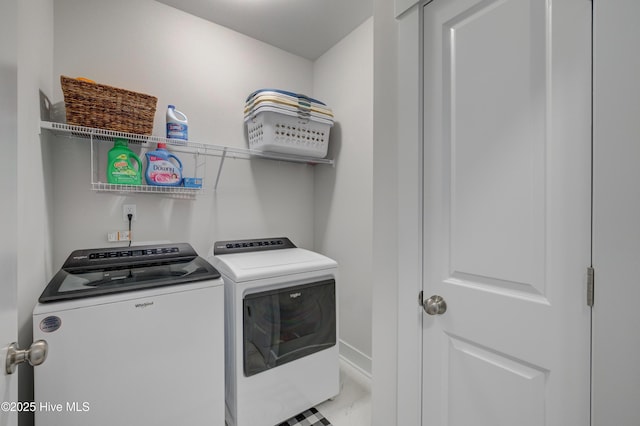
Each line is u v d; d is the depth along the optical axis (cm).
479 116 87
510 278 81
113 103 150
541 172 75
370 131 205
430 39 99
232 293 148
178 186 181
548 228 74
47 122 131
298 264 169
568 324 71
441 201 96
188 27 198
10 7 62
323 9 194
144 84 182
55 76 156
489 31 85
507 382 82
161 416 122
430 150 99
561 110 72
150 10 185
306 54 249
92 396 108
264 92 192
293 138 203
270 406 154
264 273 153
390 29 112
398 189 107
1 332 58
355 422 162
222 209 214
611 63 63
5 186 60
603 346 65
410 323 104
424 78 100
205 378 133
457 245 93
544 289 75
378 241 117
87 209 168
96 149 170
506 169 82
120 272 140
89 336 108
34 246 118
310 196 259
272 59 236
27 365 108
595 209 66
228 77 215
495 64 84
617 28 63
